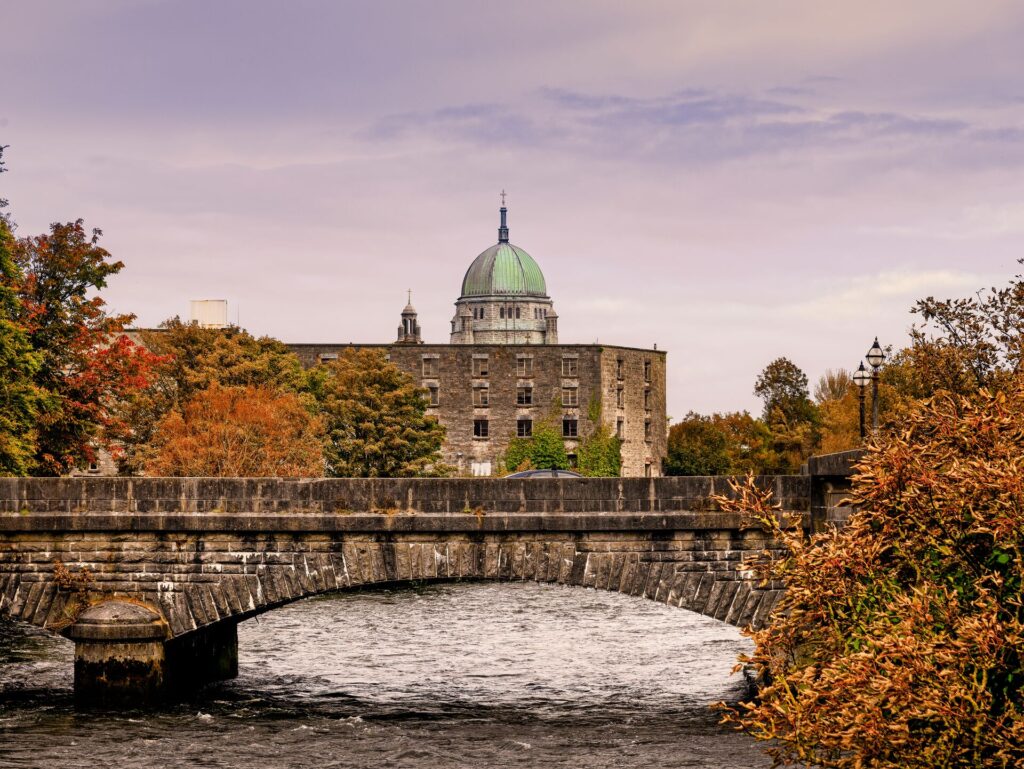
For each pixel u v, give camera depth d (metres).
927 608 21.34
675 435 178.75
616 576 40.62
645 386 174.25
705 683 48.19
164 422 89.69
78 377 67.00
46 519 41.25
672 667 52.22
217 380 99.00
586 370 164.50
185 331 103.12
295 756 36.19
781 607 24.53
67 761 35.16
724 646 58.72
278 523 41.06
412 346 163.12
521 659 54.47
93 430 67.81
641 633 63.56
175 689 43.53
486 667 52.19
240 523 41.09
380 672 50.66
